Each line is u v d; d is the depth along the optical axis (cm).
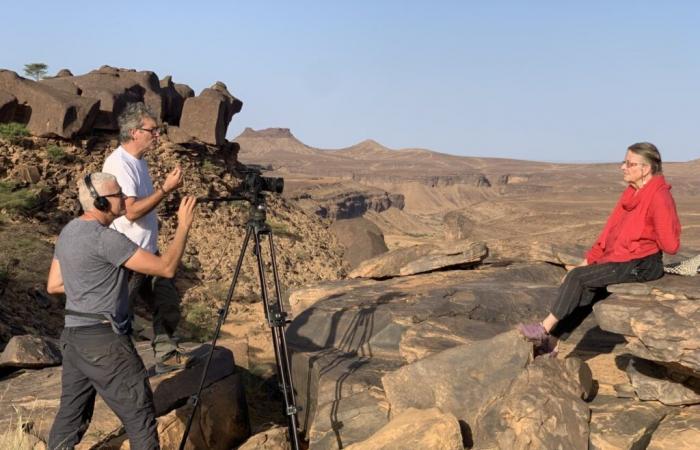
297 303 1003
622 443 475
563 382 515
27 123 2595
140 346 695
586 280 525
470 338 701
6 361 645
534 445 468
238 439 639
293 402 523
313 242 3133
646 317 474
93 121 2734
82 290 413
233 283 521
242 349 1041
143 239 525
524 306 784
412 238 13512
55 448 442
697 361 446
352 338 761
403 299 823
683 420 493
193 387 604
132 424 431
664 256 866
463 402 544
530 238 1173
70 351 422
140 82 3136
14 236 2034
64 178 2525
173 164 2973
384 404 611
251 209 525
